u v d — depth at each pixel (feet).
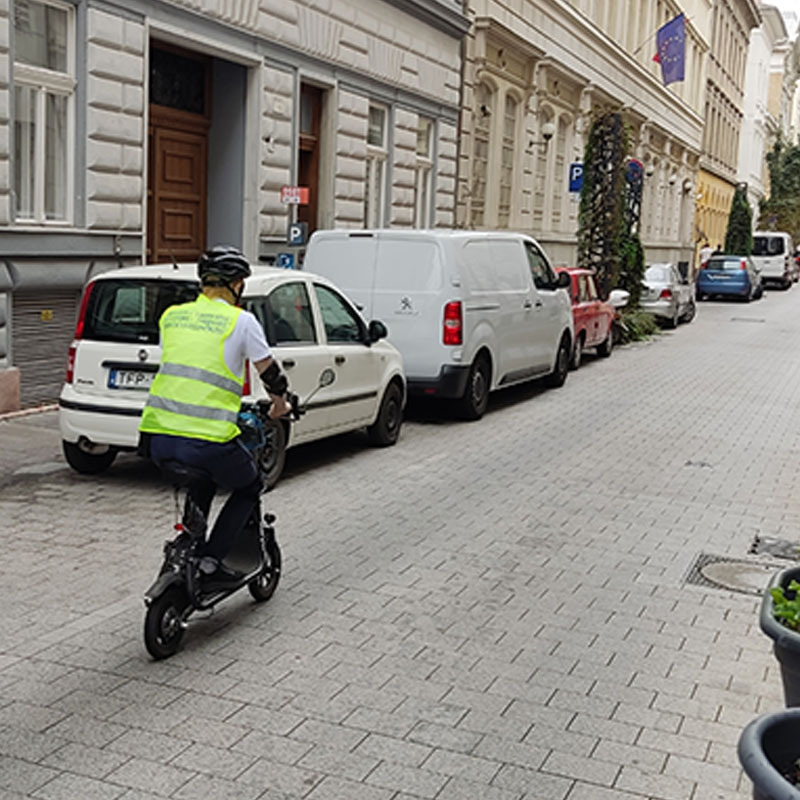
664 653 18.62
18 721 15.08
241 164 50.11
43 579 21.04
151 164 46.65
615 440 38.63
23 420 36.01
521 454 35.40
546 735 15.29
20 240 35.76
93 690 16.20
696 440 39.24
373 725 15.37
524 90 85.10
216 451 17.34
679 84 147.84
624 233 77.92
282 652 17.92
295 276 30.40
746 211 172.96
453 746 14.83
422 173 69.46
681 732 15.60
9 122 35.14
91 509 26.07
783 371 61.36
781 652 13.73
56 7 37.55
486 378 41.98
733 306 118.52
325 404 30.91
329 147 56.75
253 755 14.34
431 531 25.67
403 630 19.15
